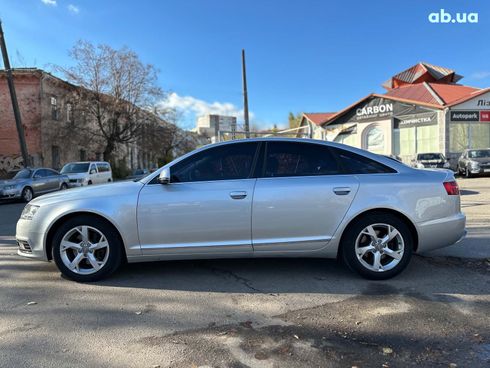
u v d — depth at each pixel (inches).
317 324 137.3
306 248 178.2
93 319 143.8
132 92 1223.5
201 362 113.8
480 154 903.7
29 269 204.8
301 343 124.3
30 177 673.6
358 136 1229.1
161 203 176.6
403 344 123.2
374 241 179.2
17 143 1133.7
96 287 177.0
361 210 176.1
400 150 1138.7
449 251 227.6
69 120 1245.1
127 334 131.7
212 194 176.4
